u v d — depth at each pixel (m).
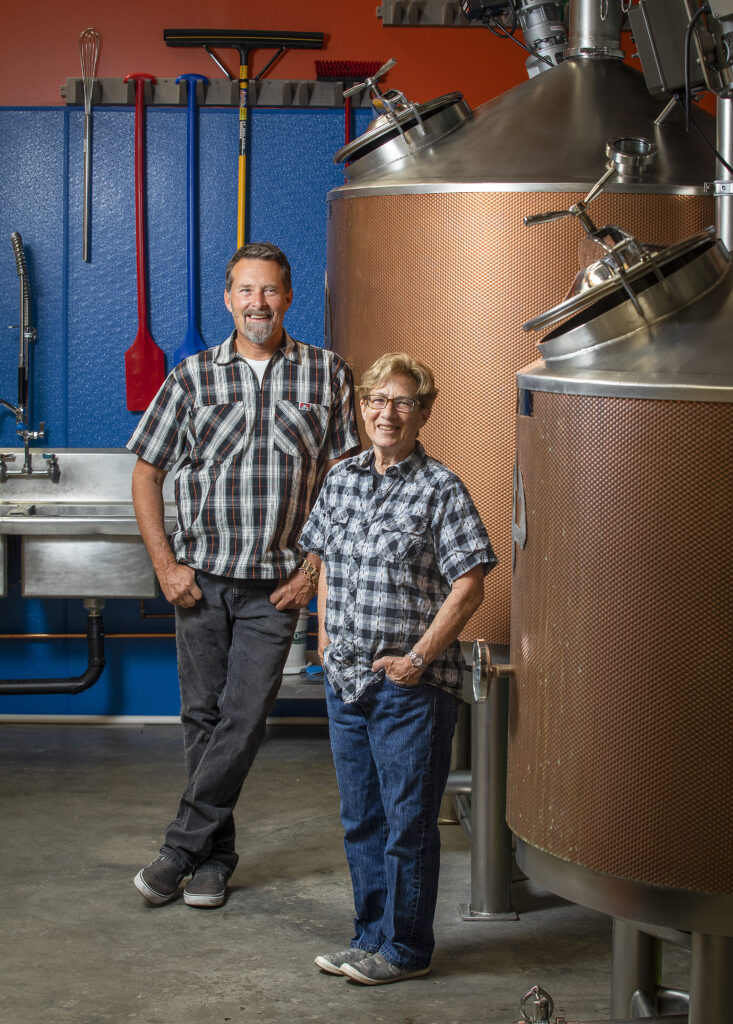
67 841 3.54
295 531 3.13
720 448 1.68
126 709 4.82
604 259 1.91
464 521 2.50
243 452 3.08
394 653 2.53
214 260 4.70
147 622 4.79
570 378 1.81
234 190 4.68
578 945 2.94
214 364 3.11
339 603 2.59
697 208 2.80
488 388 2.88
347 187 3.14
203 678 3.14
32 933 2.93
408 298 2.96
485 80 4.64
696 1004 1.85
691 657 1.72
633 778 1.77
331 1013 2.58
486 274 2.84
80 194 4.64
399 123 3.09
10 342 4.69
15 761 4.29
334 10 4.61
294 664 4.54
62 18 4.57
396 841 2.60
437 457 2.97
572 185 2.77
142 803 3.87
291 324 4.76
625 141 2.71
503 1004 2.63
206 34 4.53
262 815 3.82
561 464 1.82
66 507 4.58
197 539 3.11
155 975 2.74
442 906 3.17
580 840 1.83
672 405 1.69
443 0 4.55
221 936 2.94
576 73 3.07
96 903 3.12
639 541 1.73
